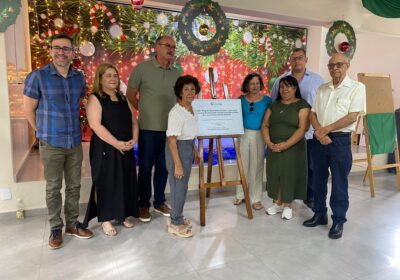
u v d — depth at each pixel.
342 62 2.58
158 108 2.85
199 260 2.29
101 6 5.24
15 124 3.60
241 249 2.46
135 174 2.74
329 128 2.62
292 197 3.03
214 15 3.28
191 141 2.60
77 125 2.45
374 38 5.84
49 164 2.36
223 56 6.45
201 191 2.89
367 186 4.32
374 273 2.18
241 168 3.08
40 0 4.95
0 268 2.14
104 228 2.67
